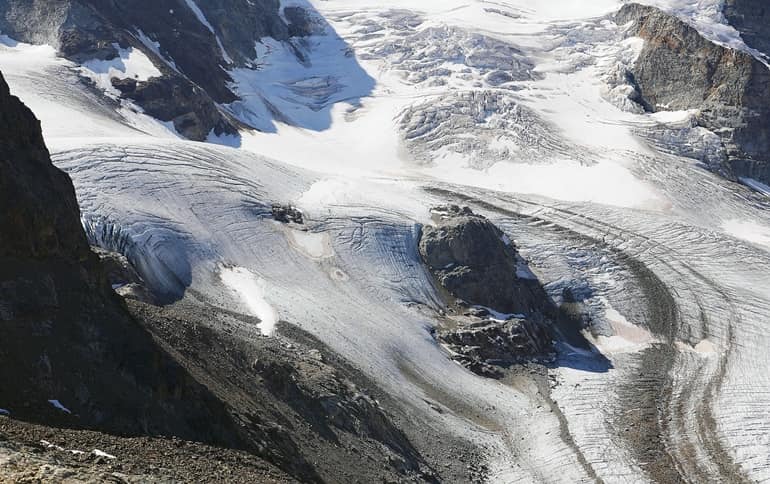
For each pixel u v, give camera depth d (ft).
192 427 100.53
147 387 99.19
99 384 94.79
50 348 93.86
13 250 101.04
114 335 102.37
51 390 89.86
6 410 83.35
